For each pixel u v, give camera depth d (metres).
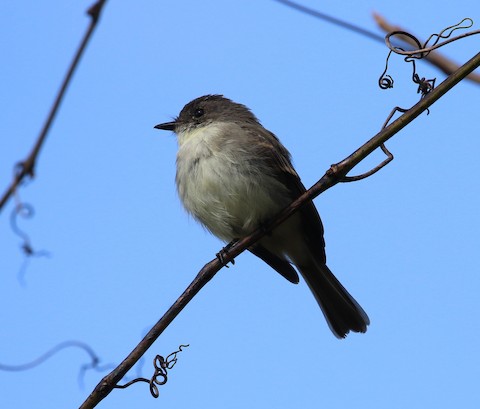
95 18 5.35
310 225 10.30
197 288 7.05
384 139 6.70
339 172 6.91
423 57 6.87
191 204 10.37
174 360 6.84
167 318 6.93
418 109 6.54
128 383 6.62
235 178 9.92
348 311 10.58
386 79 6.97
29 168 5.37
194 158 10.20
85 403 6.51
